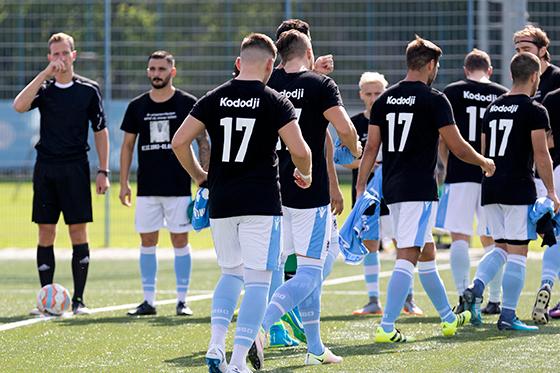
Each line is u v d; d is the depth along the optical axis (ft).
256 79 59.41
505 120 78.48
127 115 97.30
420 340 74.69
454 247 91.09
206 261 149.89
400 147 72.84
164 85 95.45
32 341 76.69
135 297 108.37
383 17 180.24
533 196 78.28
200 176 62.75
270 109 58.39
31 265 146.92
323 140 66.44
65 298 92.68
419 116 72.43
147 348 73.15
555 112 86.74
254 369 63.10
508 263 78.89
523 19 152.46
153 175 94.94
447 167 91.81
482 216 91.61
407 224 72.38
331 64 76.07
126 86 203.82
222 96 59.00
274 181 59.26
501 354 67.26
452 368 62.23
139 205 95.14
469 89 91.35
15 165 238.89
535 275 123.95
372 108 74.95
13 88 192.13
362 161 75.46
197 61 194.29
